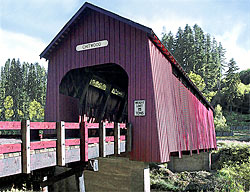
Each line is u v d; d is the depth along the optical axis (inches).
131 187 321.1
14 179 274.5
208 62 2315.5
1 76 3026.6
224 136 1443.2
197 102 557.3
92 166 266.4
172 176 607.5
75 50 353.7
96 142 244.7
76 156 215.5
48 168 339.3
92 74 398.0
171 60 360.2
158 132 287.0
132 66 310.0
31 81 2650.1
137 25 298.2
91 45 341.4
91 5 329.4
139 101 301.6
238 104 2113.7
